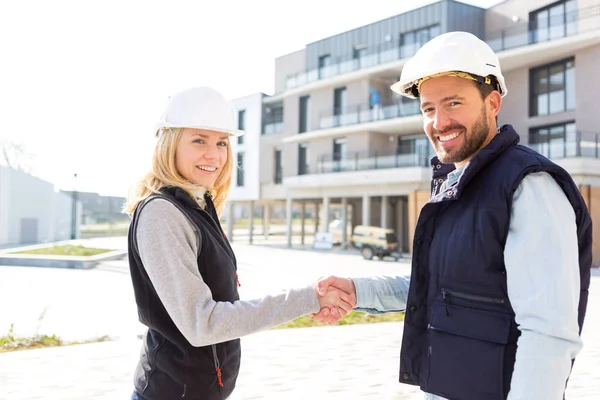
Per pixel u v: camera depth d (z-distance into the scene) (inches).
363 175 948.6
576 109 734.5
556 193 54.7
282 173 1196.5
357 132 1017.5
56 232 1213.1
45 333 278.2
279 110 1238.9
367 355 219.8
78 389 171.3
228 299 67.1
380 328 282.2
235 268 72.2
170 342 63.5
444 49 62.4
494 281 56.6
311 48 1145.4
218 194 78.9
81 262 650.8
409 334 65.7
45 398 161.9
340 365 203.6
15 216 1108.5
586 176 687.7
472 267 58.0
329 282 75.9
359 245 837.8
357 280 79.1
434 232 64.8
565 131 753.0
